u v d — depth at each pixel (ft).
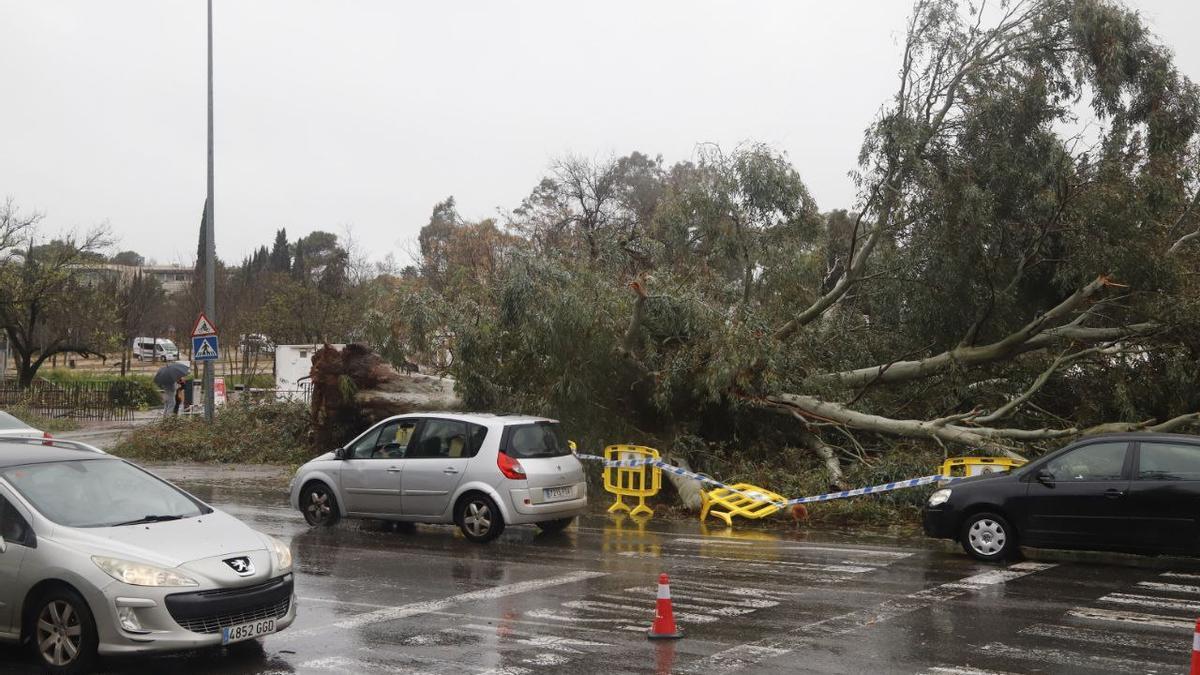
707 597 31.50
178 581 22.53
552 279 56.08
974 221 54.44
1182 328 53.06
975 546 38.45
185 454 75.36
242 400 83.51
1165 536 35.42
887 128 56.29
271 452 74.38
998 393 60.03
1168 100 57.00
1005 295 56.85
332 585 33.30
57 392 116.78
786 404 58.49
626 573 35.65
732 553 40.24
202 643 22.56
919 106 58.18
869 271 61.77
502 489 41.57
